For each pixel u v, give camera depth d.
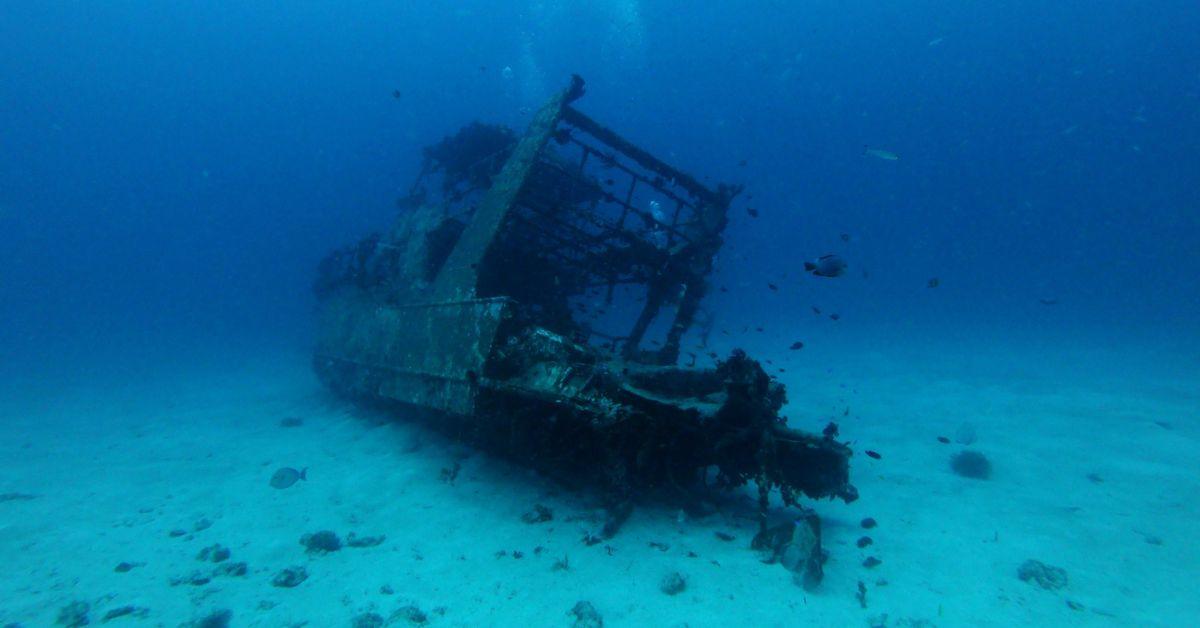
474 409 6.39
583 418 5.58
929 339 25.12
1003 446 8.64
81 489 7.71
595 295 12.59
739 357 5.85
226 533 6.08
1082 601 4.37
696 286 10.35
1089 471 7.41
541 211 9.03
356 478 7.79
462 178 13.30
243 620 4.28
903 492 7.03
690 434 5.81
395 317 9.90
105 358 33.31
